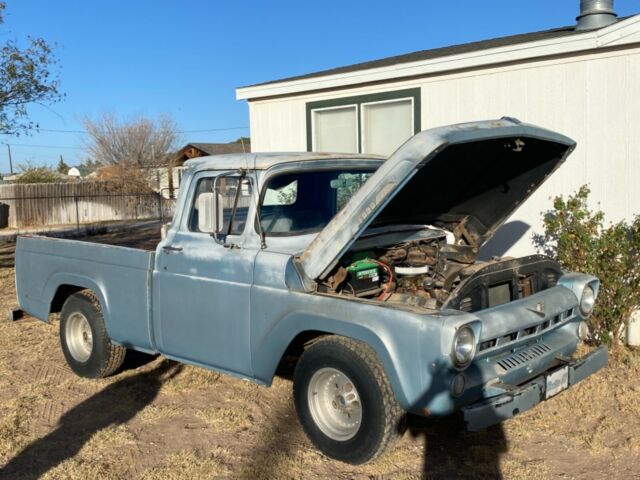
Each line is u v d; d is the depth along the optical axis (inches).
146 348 209.0
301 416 167.6
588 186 267.3
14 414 197.9
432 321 140.0
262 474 158.1
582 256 240.1
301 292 164.2
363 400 151.6
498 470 159.2
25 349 271.4
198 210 183.3
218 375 232.1
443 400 140.6
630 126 254.8
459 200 200.8
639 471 158.4
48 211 1077.8
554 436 178.9
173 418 195.8
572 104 268.5
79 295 233.3
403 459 165.0
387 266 181.8
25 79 496.4
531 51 271.9
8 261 552.7
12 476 160.2
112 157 1610.5
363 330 150.4
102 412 201.5
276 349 168.9
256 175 178.5
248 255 175.8
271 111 383.9
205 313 186.5
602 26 264.5
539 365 164.1
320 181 191.0
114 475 159.9
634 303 237.9
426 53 377.7
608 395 205.6
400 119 329.4
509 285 171.6
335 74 341.7
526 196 197.3
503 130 160.4
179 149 1664.6
